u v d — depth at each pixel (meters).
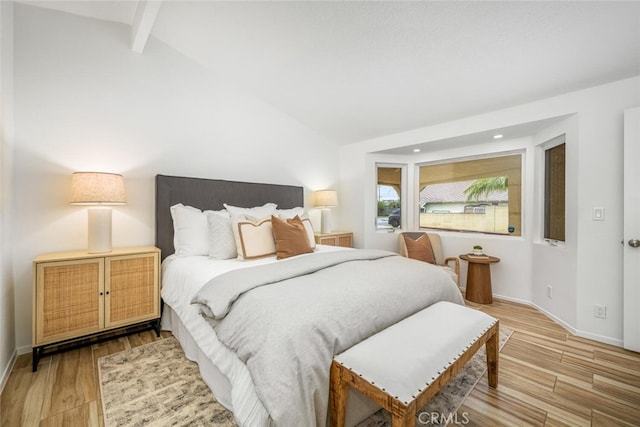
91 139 2.36
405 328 1.41
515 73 2.25
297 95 3.23
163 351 2.07
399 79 2.58
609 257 2.24
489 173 3.58
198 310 1.67
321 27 2.12
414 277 1.83
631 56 1.93
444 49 2.11
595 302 2.30
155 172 2.70
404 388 1.03
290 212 3.14
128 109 2.54
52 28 2.19
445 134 3.26
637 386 1.67
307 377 1.10
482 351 2.10
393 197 4.29
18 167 2.04
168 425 1.34
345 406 1.20
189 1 2.12
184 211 2.61
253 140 3.42
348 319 1.32
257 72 2.93
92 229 2.13
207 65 2.98
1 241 1.73
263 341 1.12
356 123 3.62
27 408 1.46
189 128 2.91
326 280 1.59
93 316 2.05
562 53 1.98
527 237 3.20
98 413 1.43
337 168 4.39
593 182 2.30
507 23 1.81
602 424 1.38
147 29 2.24
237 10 2.12
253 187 3.32
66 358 1.96
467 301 3.28
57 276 1.91
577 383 1.70
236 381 1.22
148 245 2.65
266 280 1.53
